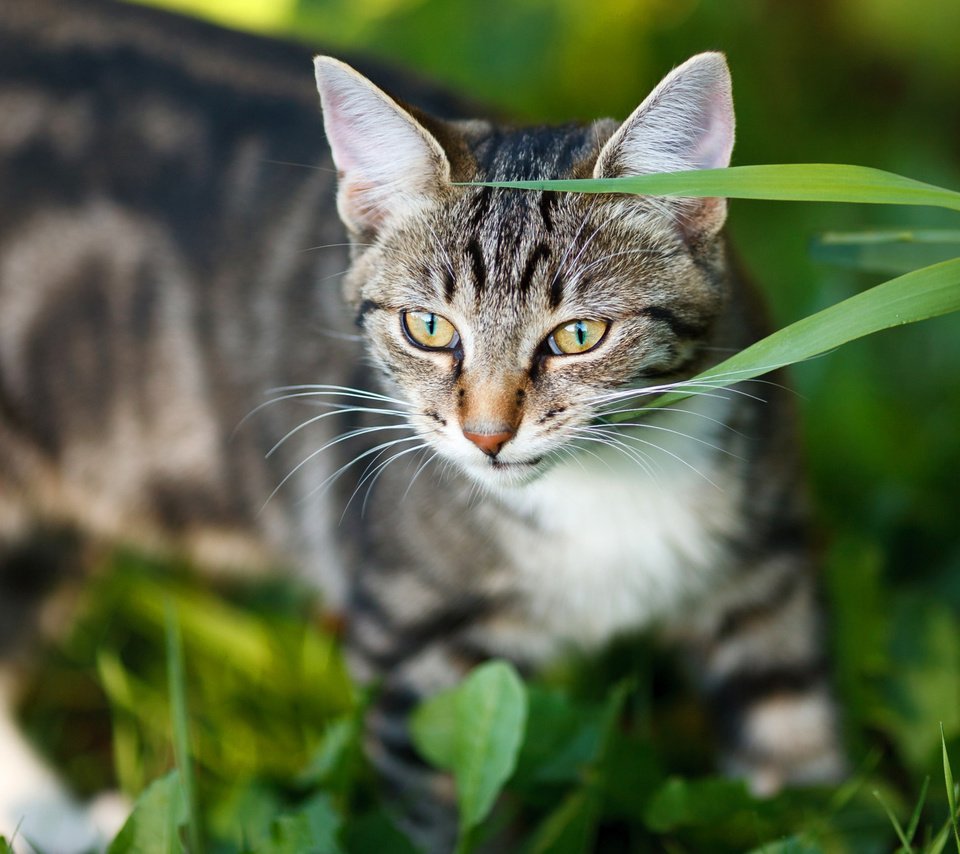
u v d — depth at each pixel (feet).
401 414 2.52
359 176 2.51
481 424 2.44
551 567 2.58
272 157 2.76
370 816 2.48
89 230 2.79
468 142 2.52
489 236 2.45
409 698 2.64
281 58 2.84
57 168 2.80
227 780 2.67
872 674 2.70
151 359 2.79
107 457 2.84
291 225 2.73
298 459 2.75
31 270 2.80
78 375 2.81
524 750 2.52
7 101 2.81
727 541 2.58
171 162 2.78
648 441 2.51
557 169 2.46
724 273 2.50
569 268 2.44
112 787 2.78
